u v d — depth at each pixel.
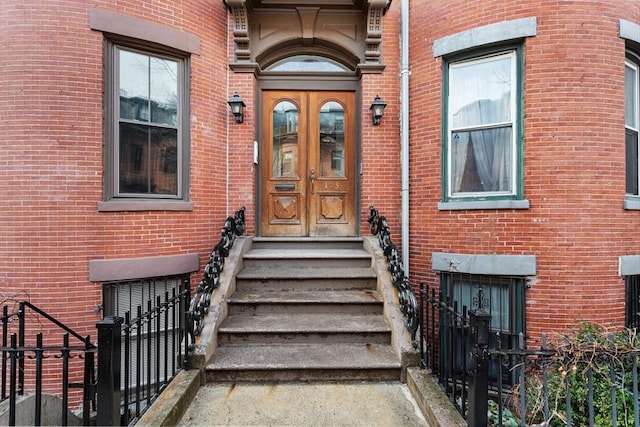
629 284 5.03
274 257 5.33
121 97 5.07
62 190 4.67
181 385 3.29
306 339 4.14
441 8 5.55
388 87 6.11
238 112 5.83
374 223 5.63
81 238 4.73
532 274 4.89
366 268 5.30
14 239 4.60
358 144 6.39
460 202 5.32
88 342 2.72
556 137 4.84
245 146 5.99
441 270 5.48
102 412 2.43
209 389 3.54
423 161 5.73
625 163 5.07
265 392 3.50
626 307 4.97
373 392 3.51
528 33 4.94
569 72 4.83
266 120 6.43
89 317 4.77
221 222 5.88
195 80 5.52
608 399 3.70
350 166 6.45
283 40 6.15
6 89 4.63
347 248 5.98
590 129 4.83
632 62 5.40
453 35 5.41
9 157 4.61
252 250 5.82
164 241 5.21
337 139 6.50
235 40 5.95
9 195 4.61
